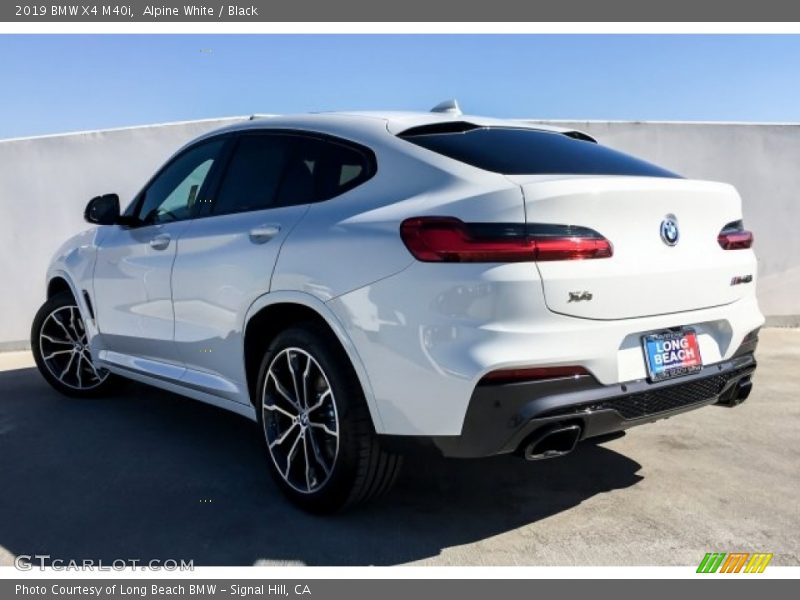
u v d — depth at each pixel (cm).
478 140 286
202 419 424
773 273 758
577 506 299
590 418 240
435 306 236
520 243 230
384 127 294
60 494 313
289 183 309
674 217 265
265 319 303
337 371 264
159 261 362
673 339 266
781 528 279
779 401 467
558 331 234
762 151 748
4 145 667
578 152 300
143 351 392
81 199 681
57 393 491
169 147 688
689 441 383
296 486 291
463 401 232
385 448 260
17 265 677
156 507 298
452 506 298
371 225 258
